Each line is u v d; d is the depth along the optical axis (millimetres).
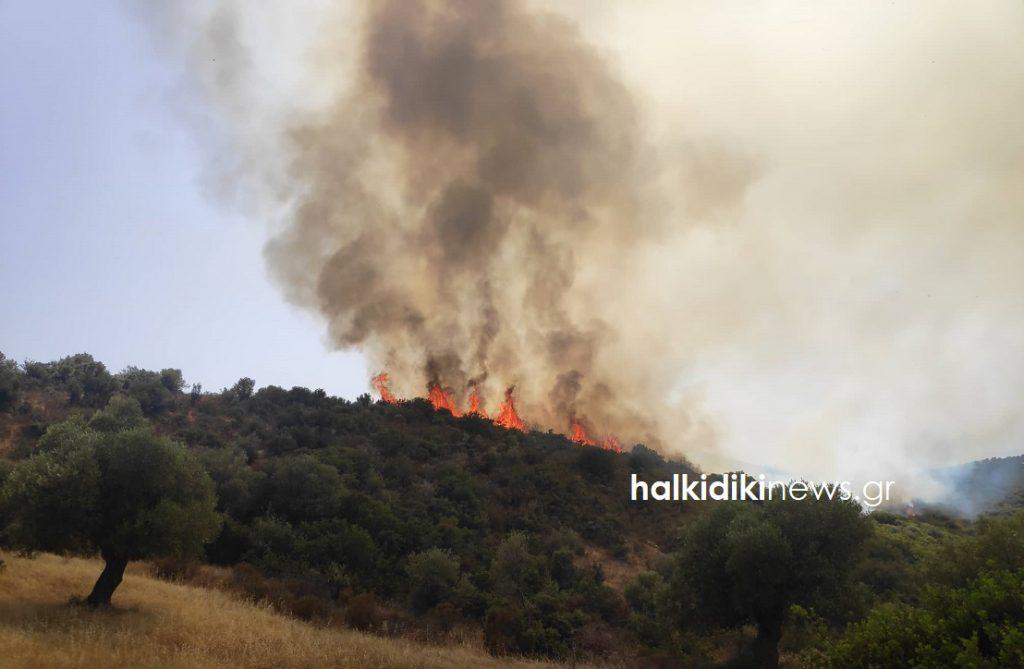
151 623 18297
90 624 16922
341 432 65625
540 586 34062
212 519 22859
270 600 26531
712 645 25969
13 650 13484
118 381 72312
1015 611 8320
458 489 49906
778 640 21531
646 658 24844
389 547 38062
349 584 31875
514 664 21969
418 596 31250
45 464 20656
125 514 20953
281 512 41812
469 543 40781
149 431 22562
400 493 48688
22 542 20328
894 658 8750
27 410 61062
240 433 64750
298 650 17453
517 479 54938
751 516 23000
